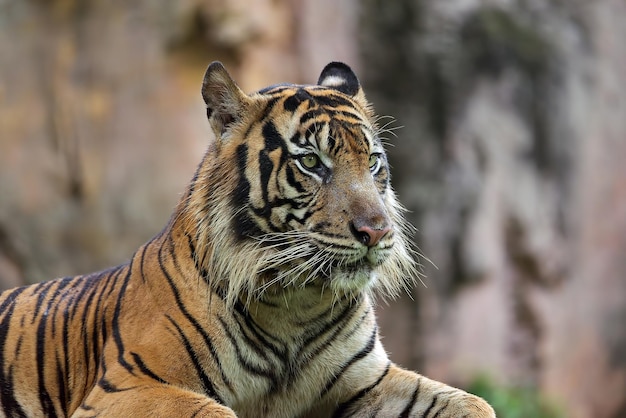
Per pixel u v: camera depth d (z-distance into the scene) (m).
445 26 17.47
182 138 14.33
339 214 5.72
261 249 5.83
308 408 6.30
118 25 14.35
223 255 5.89
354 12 16.36
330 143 5.82
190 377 5.89
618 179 18.39
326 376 6.20
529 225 17.22
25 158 14.44
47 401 6.54
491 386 16.05
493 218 17.05
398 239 6.27
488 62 17.48
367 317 6.31
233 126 6.04
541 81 17.72
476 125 17.23
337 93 6.16
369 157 5.97
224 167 5.99
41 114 14.52
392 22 17.41
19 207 14.41
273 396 6.16
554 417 16.47
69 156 14.46
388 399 6.25
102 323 6.35
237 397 6.04
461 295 16.78
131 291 6.25
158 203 14.32
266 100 6.03
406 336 16.52
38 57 14.52
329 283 5.84
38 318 6.70
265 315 5.96
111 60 14.34
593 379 18.05
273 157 5.86
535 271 17.33
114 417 5.68
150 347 5.90
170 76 14.33
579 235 17.78
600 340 18.11
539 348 17.19
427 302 16.53
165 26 14.23
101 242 14.39
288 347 6.07
